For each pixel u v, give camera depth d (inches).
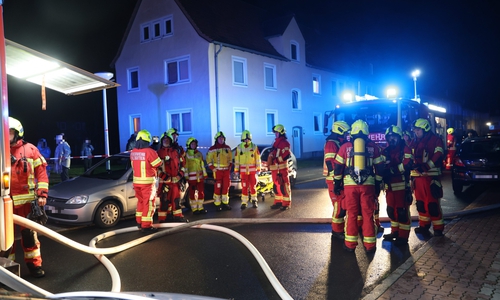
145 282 187.3
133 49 914.7
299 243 246.8
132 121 928.9
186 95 822.5
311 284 180.2
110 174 339.0
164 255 228.7
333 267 201.8
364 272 193.2
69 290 180.7
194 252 233.0
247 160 367.2
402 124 493.0
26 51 172.4
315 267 202.5
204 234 274.7
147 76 889.5
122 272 202.1
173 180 313.0
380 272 192.5
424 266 192.4
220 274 195.3
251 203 397.1
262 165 417.1
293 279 186.9
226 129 817.5
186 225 272.5
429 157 247.1
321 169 767.1
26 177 192.2
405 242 236.2
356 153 218.7
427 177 248.7
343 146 224.4
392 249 229.0
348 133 253.0
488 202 355.6
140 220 276.7
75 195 294.5
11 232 132.9
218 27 848.9
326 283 180.9
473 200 388.5
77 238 276.2
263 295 169.0
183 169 325.7
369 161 219.8
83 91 235.9
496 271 182.4
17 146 190.7
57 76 208.5
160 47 862.5
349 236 223.1
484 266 189.5
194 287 179.3
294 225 294.8
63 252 242.1
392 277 179.3
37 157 198.8
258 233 274.8
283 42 976.9
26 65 192.1
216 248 240.1
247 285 180.7
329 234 266.2
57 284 188.5
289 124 1002.7
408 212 235.6
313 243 245.8
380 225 279.6
